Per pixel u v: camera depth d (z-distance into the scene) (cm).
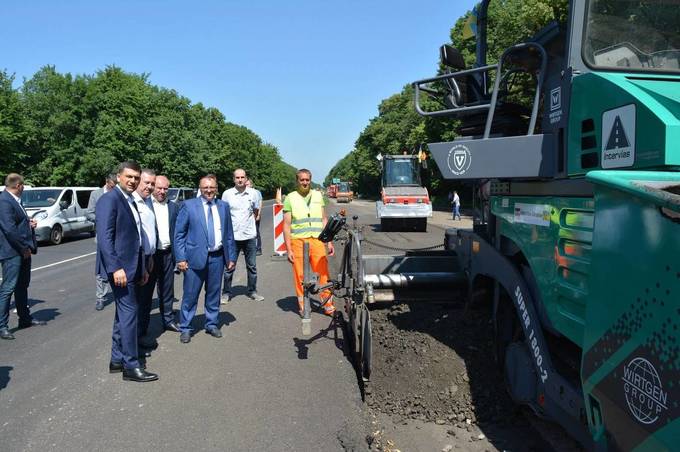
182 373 474
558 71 326
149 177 547
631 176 204
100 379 464
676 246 167
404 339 475
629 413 194
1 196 594
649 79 273
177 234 557
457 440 352
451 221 2616
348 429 363
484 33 455
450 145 353
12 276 598
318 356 515
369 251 1202
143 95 3872
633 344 191
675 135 204
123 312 455
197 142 4481
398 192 2006
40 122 3569
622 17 287
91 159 3441
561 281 277
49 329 634
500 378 399
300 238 634
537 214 310
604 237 211
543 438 348
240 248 758
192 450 337
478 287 456
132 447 342
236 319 656
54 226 1630
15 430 368
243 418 383
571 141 274
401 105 6494
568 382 273
